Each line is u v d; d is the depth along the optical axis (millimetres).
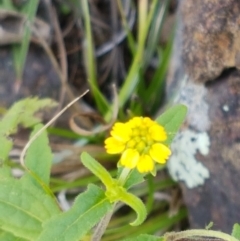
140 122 103
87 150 192
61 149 194
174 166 173
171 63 188
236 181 154
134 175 112
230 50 148
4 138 148
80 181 185
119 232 177
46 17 212
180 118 121
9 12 203
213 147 158
